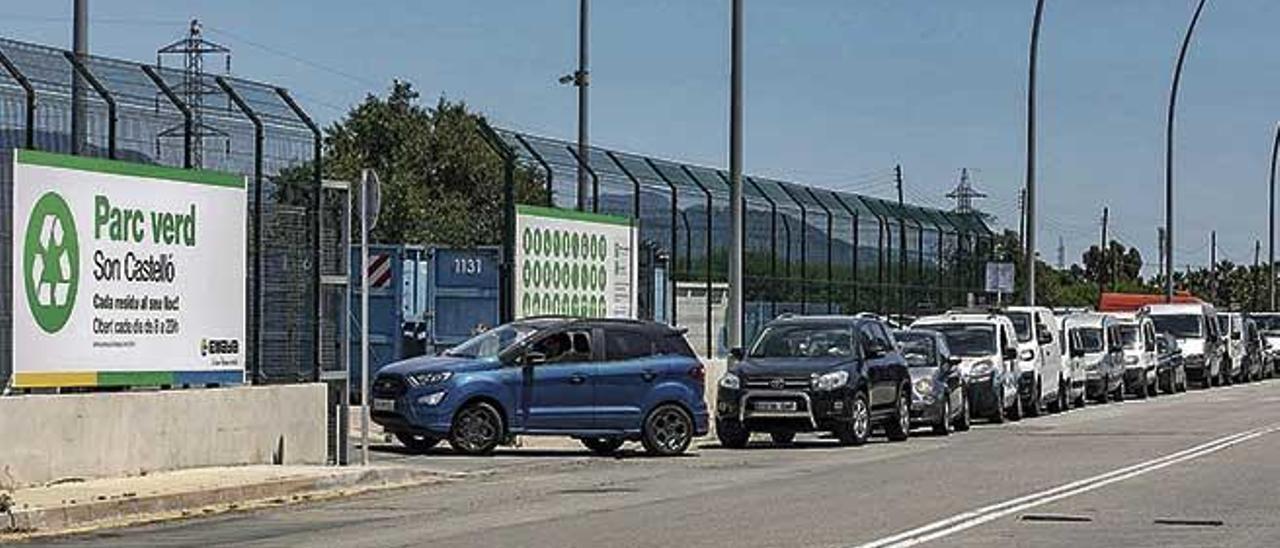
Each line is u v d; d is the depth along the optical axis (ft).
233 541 62.08
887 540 62.34
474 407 99.91
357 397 132.46
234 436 85.10
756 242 157.28
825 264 171.63
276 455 87.86
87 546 60.70
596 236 132.16
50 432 73.97
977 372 140.36
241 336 87.25
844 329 117.70
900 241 190.19
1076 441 118.93
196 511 72.02
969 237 212.43
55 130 78.13
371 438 108.37
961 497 78.43
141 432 79.15
